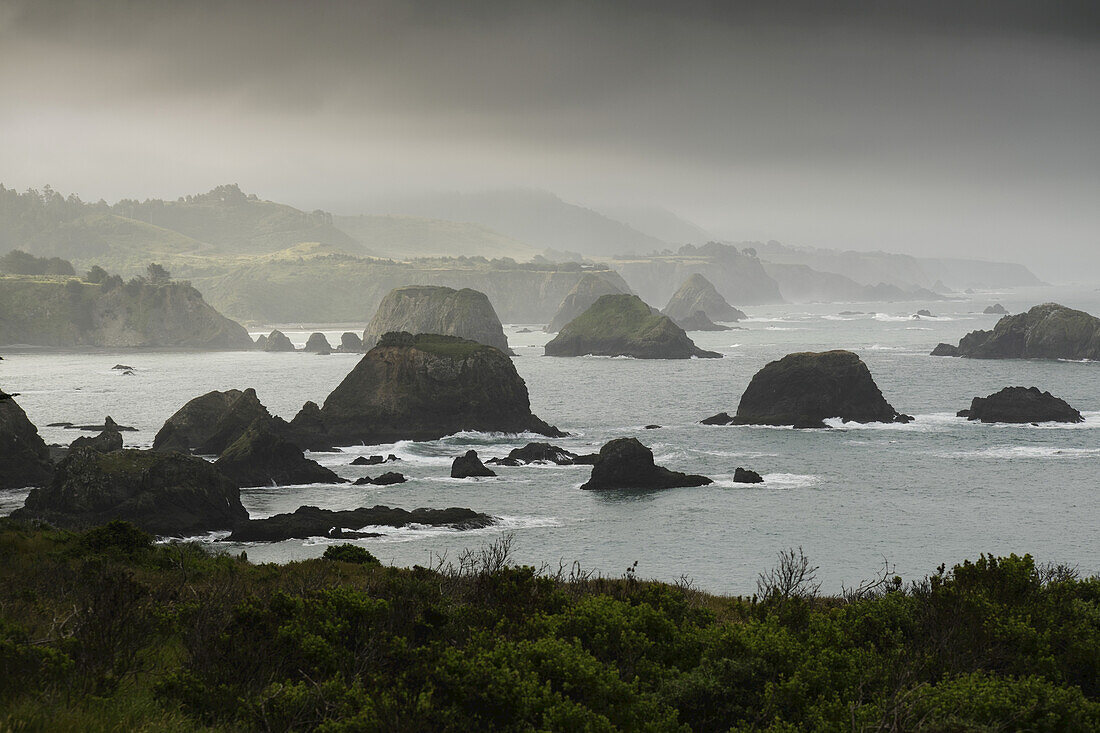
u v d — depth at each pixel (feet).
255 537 304.71
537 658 72.13
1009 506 358.43
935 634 89.20
